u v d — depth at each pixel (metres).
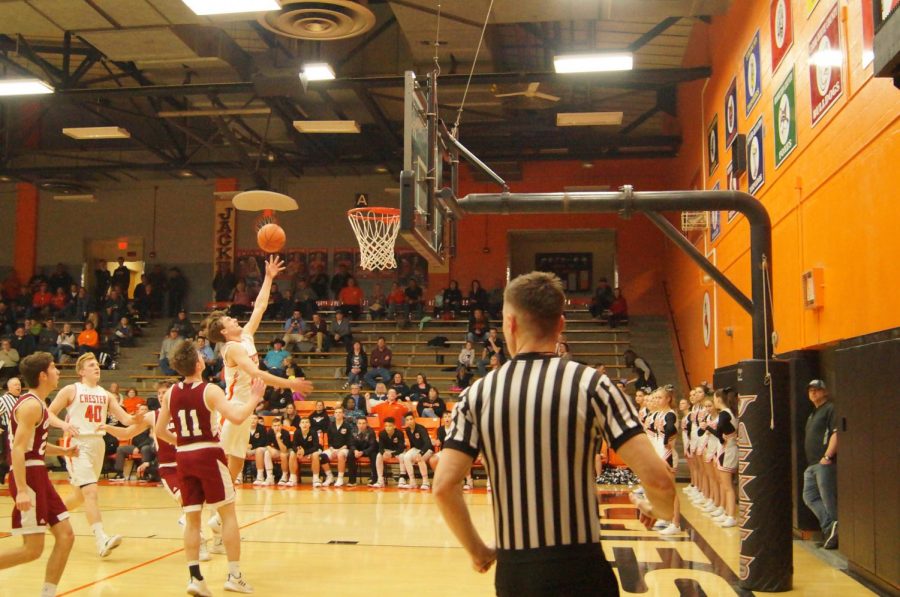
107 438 16.23
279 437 15.10
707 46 14.00
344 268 22.55
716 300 13.59
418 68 17.31
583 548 2.28
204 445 5.73
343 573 6.58
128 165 21.84
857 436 6.32
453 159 8.20
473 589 6.00
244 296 22.33
